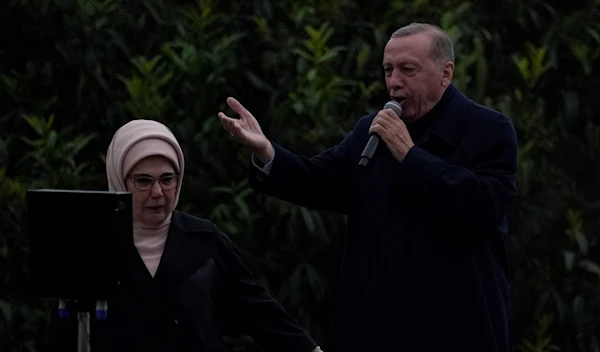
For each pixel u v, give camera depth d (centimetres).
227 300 1155
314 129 1590
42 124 1561
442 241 1183
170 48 1627
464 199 1154
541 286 1719
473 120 1215
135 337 1081
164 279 1101
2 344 1565
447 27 1655
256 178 1242
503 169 1197
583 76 1755
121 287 1010
